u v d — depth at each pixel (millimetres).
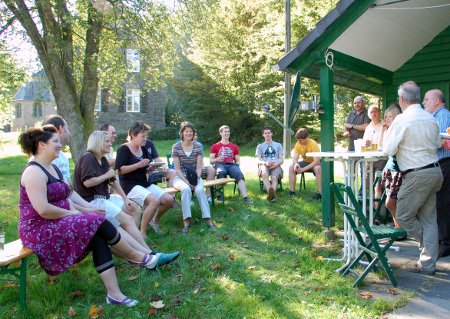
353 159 4312
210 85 25391
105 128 6246
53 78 12156
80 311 3373
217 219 6191
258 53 21922
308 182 9430
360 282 3822
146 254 4051
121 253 3988
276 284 3818
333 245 5105
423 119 3928
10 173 13453
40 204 3250
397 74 8125
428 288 3730
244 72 23453
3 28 12352
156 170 5969
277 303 3445
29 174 3305
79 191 4359
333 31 5414
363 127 7340
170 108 32156
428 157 3932
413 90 4012
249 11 23031
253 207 6898
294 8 17234
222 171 7324
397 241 5281
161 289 3738
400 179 4441
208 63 24297
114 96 16734
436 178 3900
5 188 9836
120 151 5305
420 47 7773
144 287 3773
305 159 7863
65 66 12125
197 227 5746
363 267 4270
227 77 24234
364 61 6988
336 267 4289
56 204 3486
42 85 13664
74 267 4172
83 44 13492
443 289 3697
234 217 6254
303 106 5566
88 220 3371
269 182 7727
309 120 22312
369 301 3475
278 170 7832
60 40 11266
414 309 3314
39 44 11977
